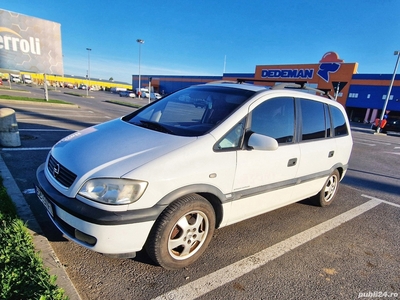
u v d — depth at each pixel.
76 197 2.08
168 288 2.24
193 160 2.29
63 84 69.25
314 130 3.60
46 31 14.39
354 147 12.11
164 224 2.20
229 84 3.48
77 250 2.57
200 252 2.57
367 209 4.50
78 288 2.13
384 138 18.44
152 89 61.34
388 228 3.85
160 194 2.12
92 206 2.02
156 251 2.24
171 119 2.99
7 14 13.16
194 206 2.35
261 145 2.50
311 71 35.31
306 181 3.58
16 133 5.73
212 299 2.19
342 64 33.03
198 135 2.49
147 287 2.23
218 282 2.38
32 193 3.58
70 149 2.48
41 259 2.19
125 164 2.12
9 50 13.59
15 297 1.77
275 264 2.73
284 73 37.41
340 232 3.57
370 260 2.99
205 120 2.76
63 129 8.35
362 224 3.89
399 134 22.62
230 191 2.60
